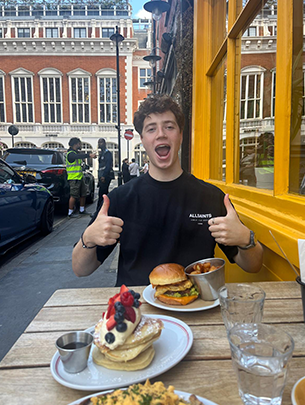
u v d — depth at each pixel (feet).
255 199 7.11
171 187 5.64
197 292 3.98
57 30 103.91
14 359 2.83
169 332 3.17
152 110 5.50
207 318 3.58
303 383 2.18
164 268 4.12
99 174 27.78
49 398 2.35
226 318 3.14
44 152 26.68
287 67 5.52
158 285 4.03
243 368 2.09
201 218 5.55
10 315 9.59
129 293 2.83
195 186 5.77
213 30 12.73
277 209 5.82
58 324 3.46
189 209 5.59
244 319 3.06
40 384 2.51
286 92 5.63
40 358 2.84
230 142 9.55
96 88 98.48
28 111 98.07
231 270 8.65
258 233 6.20
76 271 5.36
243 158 8.87
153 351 2.77
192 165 14.28
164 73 36.81
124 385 2.38
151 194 5.63
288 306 3.75
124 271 5.66
